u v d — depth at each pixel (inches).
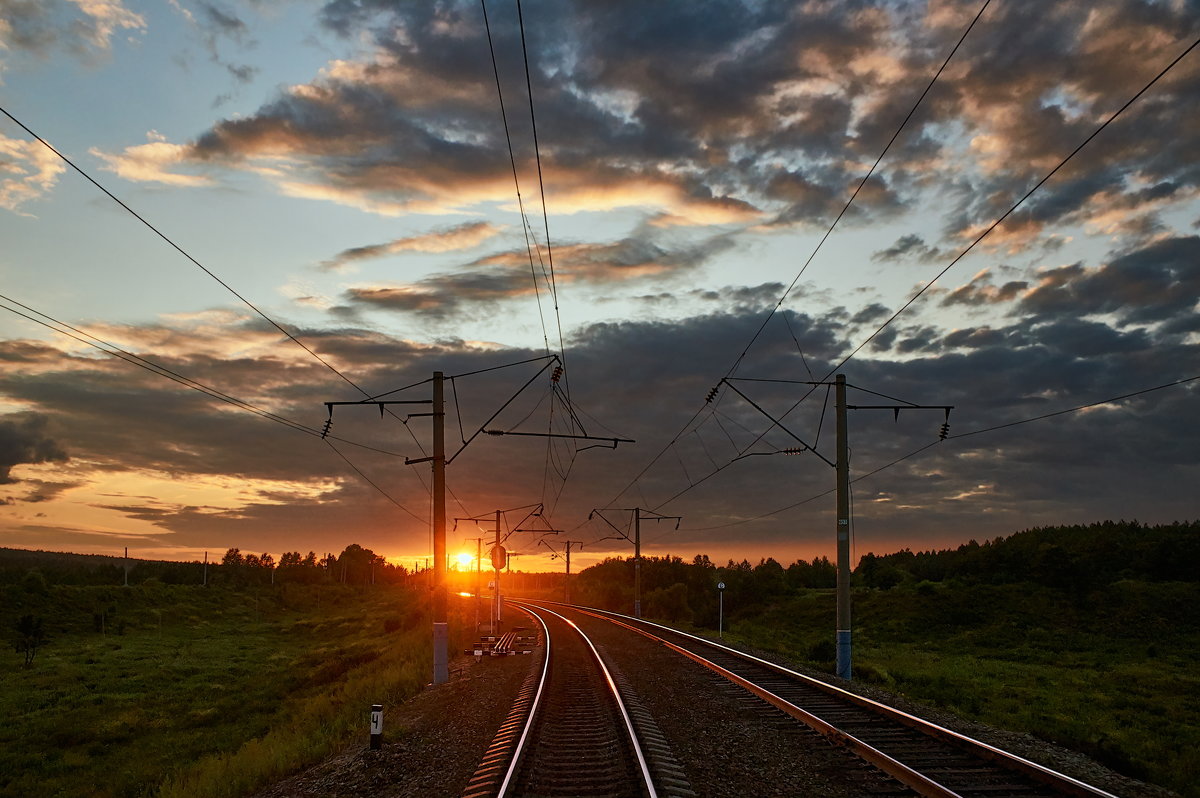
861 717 659.4
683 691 853.2
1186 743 815.7
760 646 1712.6
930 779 435.2
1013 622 2687.0
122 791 994.7
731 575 4094.5
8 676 2258.9
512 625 2247.8
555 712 719.7
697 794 427.8
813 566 4817.9
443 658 1058.1
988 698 1129.4
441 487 1059.3
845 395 1075.9
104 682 2121.1
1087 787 397.7
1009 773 457.7
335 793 519.2
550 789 445.7
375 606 4997.5
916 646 2527.1
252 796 575.5
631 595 4146.2
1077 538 3659.0
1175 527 3528.5
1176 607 2581.2
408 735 685.9
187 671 2368.4
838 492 1064.2
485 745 592.7
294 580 6796.3
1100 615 2652.6
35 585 3912.4
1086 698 1272.1
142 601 4330.7
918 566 4306.1
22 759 1250.6
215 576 6072.8
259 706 1631.4
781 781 458.6
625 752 530.3
